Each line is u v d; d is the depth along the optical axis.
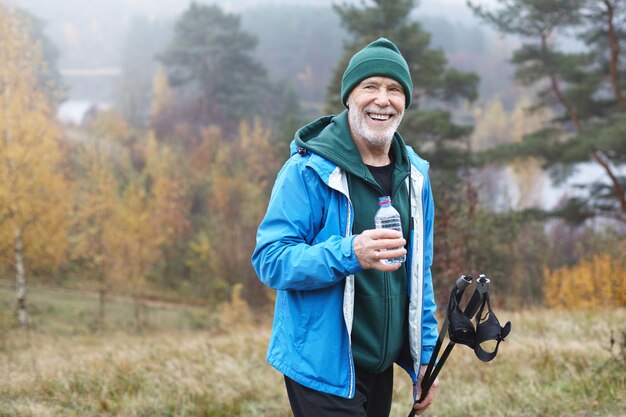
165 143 68.19
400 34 22.11
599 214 19.78
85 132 72.44
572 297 14.71
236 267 34.72
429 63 22.11
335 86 23.06
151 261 32.19
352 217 2.19
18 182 18.83
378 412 2.46
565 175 19.30
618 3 18.73
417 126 21.62
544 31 19.34
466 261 9.49
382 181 2.29
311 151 2.23
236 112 79.25
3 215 18.92
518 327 7.15
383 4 21.89
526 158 19.86
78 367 5.66
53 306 28.23
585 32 20.19
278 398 4.62
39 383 5.04
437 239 9.45
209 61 83.06
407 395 4.70
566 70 19.91
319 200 2.20
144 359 6.02
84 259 33.62
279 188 2.22
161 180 43.66
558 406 4.07
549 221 20.97
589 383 4.39
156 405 4.39
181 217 41.69
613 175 18.41
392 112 2.23
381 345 2.28
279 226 2.18
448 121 22.27
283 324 2.23
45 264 21.86
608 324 6.81
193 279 36.97
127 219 28.14
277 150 32.53
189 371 5.26
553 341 5.82
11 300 28.17
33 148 19.28
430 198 2.45
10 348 12.87
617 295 14.18
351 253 2.00
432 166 22.20
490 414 4.09
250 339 7.13
